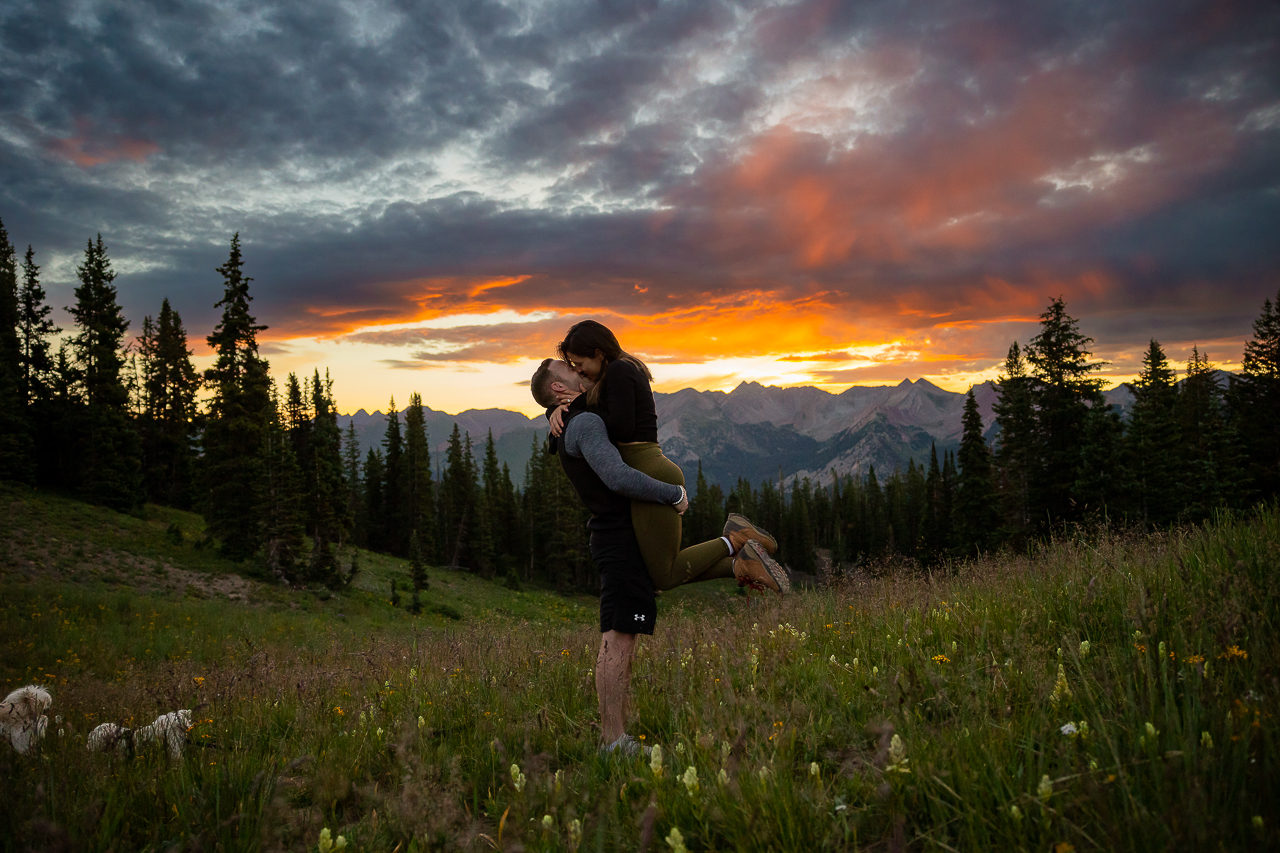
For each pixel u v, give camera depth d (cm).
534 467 9169
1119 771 171
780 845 176
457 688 412
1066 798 171
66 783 255
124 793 249
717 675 332
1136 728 196
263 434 3584
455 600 4578
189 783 262
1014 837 163
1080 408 3772
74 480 4222
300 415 5547
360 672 520
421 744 284
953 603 446
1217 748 176
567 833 194
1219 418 4466
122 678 1130
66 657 1423
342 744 313
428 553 7138
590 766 250
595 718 320
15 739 326
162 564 3070
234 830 219
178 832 223
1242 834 144
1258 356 4594
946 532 5741
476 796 239
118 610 2089
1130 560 446
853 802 198
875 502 11794
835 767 231
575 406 305
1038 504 3831
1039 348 3947
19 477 3950
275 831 213
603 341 299
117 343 4625
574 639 566
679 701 296
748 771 208
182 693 455
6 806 216
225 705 414
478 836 208
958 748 204
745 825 180
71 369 4406
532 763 219
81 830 212
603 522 297
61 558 2766
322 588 3431
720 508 11969
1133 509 3203
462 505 7900
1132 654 251
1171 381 5419
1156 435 3956
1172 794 160
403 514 7338
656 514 288
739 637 445
